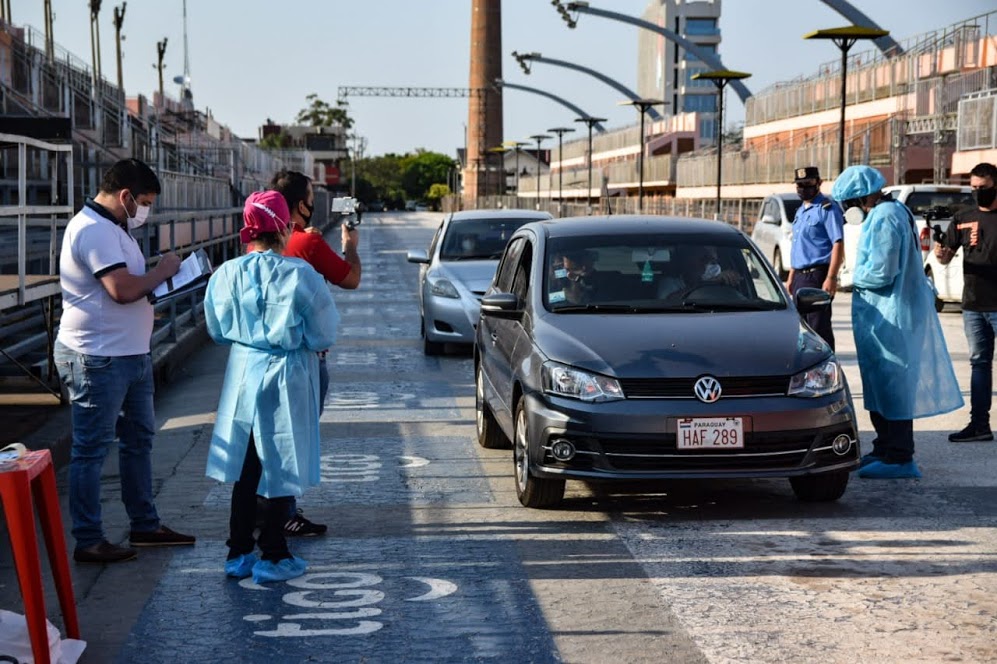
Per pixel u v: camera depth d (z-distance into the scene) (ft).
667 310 24.26
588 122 196.75
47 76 103.35
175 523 21.83
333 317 17.74
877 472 25.17
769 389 21.57
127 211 19.07
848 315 61.26
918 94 124.67
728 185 179.11
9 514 13.92
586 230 26.53
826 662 14.92
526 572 18.72
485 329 28.50
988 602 17.10
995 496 23.41
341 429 31.22
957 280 58.29
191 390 38.34
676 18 523.70
